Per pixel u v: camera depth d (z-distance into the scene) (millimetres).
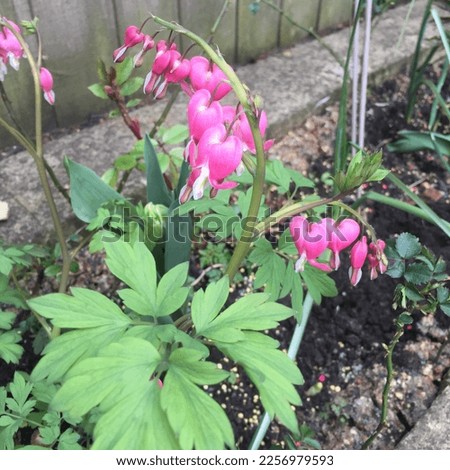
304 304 2020
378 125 3098
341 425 1978
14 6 2363
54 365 1186
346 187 1195
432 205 2666
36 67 1663
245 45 3262
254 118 1104
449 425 1886
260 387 1132
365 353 2152
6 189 2465
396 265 1544
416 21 3678
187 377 1134
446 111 2734
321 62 3336
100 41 2693
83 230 2422
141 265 1324
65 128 2855
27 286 2246
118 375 1116
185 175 1651
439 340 2172
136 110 2943
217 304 1271
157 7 2760
